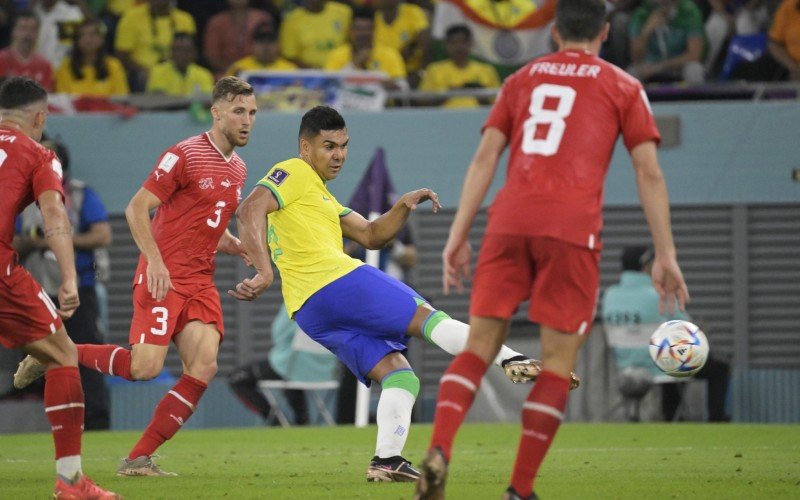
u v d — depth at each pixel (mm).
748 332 50219
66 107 51094
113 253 50938
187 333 26469
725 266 50344
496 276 18266
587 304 18156
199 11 57562
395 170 50688
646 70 52062
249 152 50281
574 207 18016
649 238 50531
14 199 20266
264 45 52469
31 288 20141
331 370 44719
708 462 27859
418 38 54375
